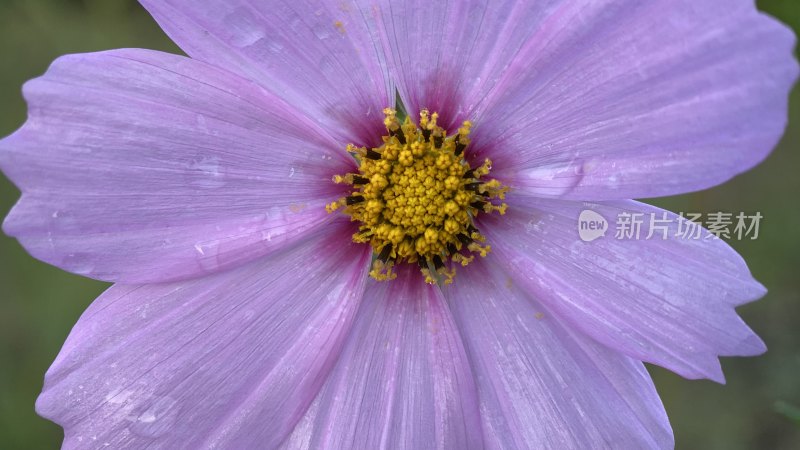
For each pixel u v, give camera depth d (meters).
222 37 0.09
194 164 0.09
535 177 0.09
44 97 0.09
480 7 0.09
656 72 0.09
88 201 0.09
